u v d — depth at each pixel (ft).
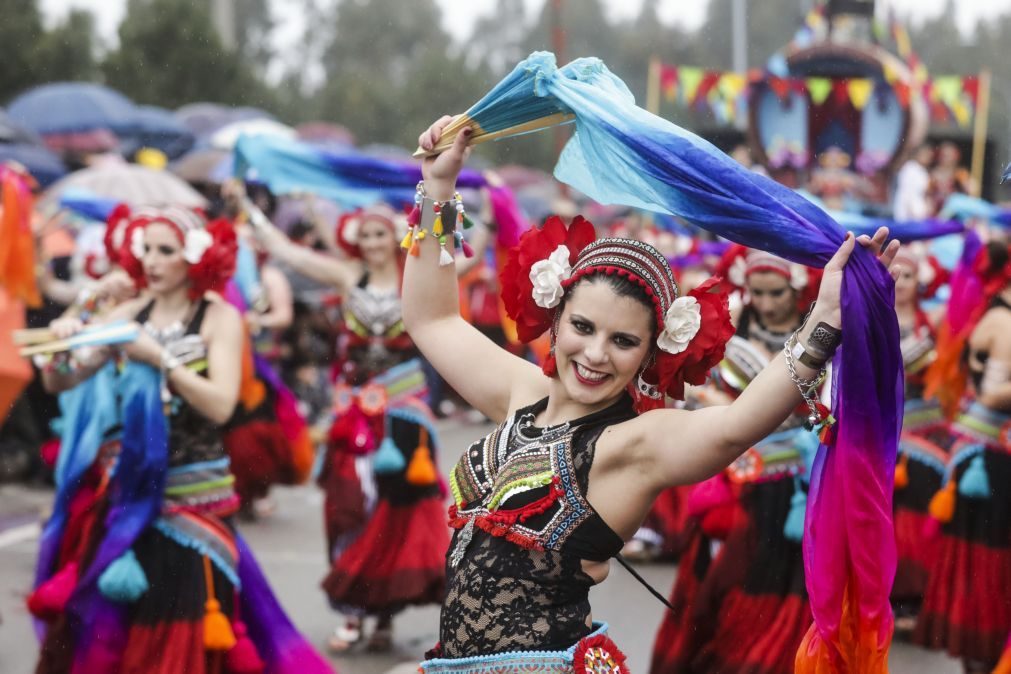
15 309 29.66
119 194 40.14
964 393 24.97
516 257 12.10
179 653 18.86
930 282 30.58
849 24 66.23
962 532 23.97
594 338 11.33
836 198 59.00
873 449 11.02
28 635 25.07
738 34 118.93
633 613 26.99
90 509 19.97
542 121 12.61
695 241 44.91
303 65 200.44
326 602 27.89
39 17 82.74
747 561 20.81
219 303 20.24
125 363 19.76
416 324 13.11
